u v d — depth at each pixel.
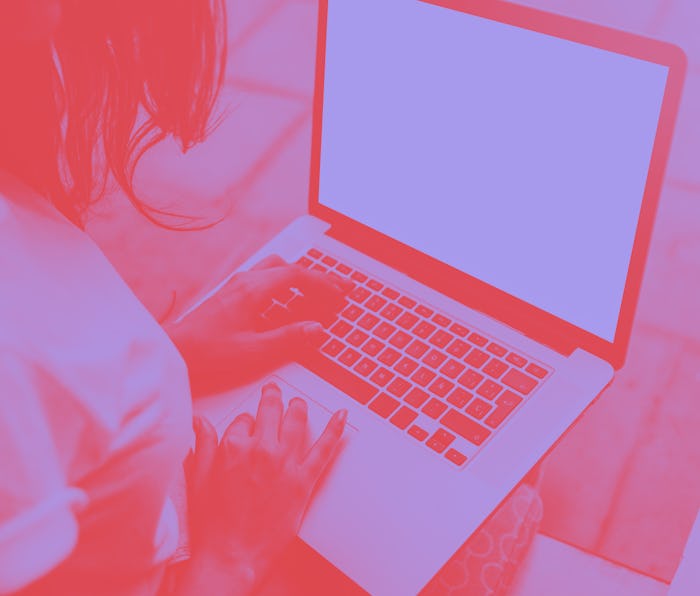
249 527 0.64
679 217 1.29
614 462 1.05
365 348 0.81
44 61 0.44
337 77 0.84
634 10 1.61
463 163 0.78
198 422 0.73
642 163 0.65
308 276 0.85
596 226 0.71
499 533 0.74
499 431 0.72
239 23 1.67
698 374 1.12
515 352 0.78
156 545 0.49
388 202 0.87
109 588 0.46
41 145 0.47
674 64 0.61
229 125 1.49
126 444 0.39
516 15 0.68
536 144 0.71
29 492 0.33
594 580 0.73
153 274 1.28
